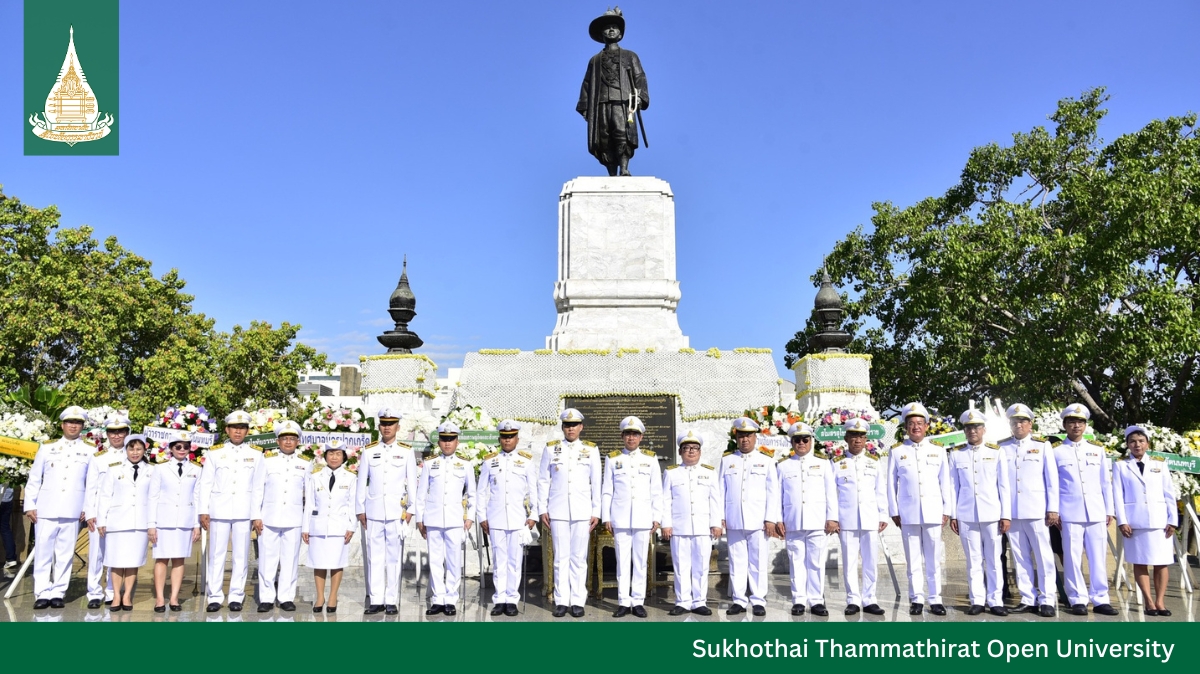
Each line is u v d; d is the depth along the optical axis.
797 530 9.71
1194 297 20.97
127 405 26.30
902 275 24.08
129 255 28.23
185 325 28.94
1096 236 20.80
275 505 9.89
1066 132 23.50
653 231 17.92
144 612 9.76
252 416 12.64
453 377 20.12
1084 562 13.27
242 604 9.92
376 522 9.82
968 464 9.73
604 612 9.82
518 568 9.74
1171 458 11.18
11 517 12.36
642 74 19.39
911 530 9.70
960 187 24.88
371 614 9.65
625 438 9.96
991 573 9.57
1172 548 9.47
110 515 9.85
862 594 9.73
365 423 12.98
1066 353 20.16
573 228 17.92
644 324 17.36
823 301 16.84
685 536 9.81
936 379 23.62
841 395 15.73
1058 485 9.66
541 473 9.93
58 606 9.95
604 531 10.73
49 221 26.94
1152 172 21.56
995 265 21.39
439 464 9.96
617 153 19.08
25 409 12.86
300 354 30.19
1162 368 23.58
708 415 15.23
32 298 25.92
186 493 10.02
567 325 17.33
